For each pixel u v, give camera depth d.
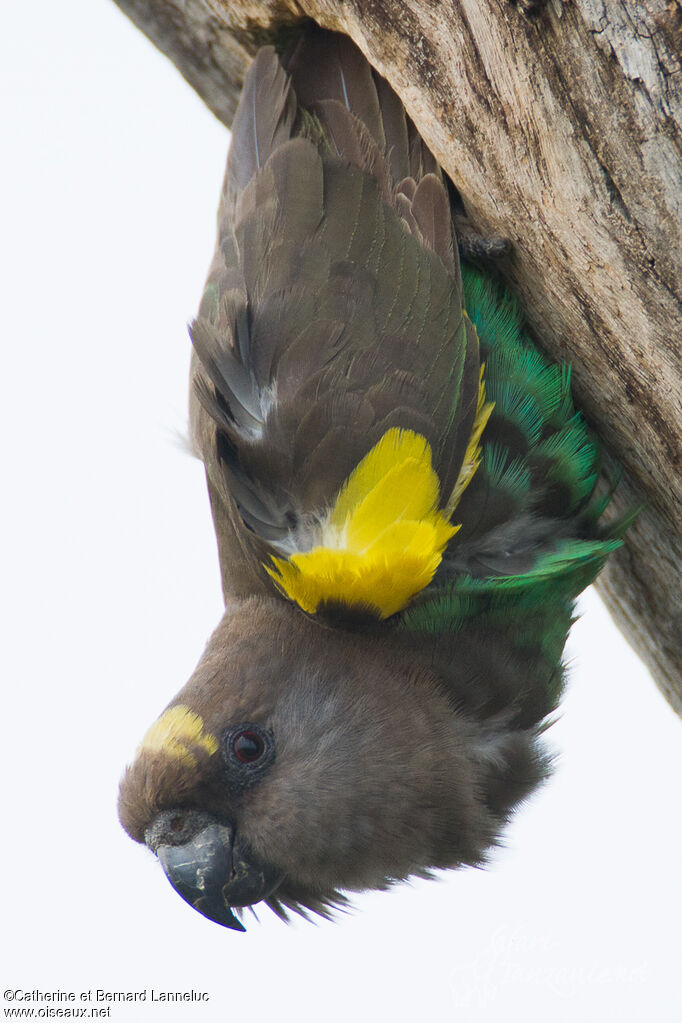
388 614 8.48
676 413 8.09
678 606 10.05
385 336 8.30
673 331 7.68
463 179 8.45
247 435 8.35
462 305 8.48
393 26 8.16
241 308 8.70
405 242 8.54
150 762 8.68
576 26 7.19
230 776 8.59
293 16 9.73
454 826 8.64
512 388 8.82
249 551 8.88
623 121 7.25
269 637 8.91
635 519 9.63
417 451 8.01
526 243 8.32
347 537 8.02
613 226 7.57
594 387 8.76
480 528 8.67
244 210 9.18
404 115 9.13
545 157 7.70
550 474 8.92
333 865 8.67
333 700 8.66
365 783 8.54
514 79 7.62
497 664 8.75
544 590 8.95
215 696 8.73
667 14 6.94
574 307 8.29
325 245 8.64
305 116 9.44
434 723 8.63
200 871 8.49
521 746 8.90
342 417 8.11
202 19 10.26
